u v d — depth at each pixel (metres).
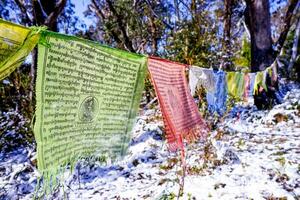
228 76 3.80
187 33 8.63
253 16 8.05
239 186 3.49
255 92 6.00
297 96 9.07
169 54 8.67
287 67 14.64
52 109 1.08
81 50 1.16
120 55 1.40
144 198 3.47
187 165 4.25
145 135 6.06
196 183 3.69
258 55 8.03
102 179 4.27
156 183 3.90
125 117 1.51
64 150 1.16
